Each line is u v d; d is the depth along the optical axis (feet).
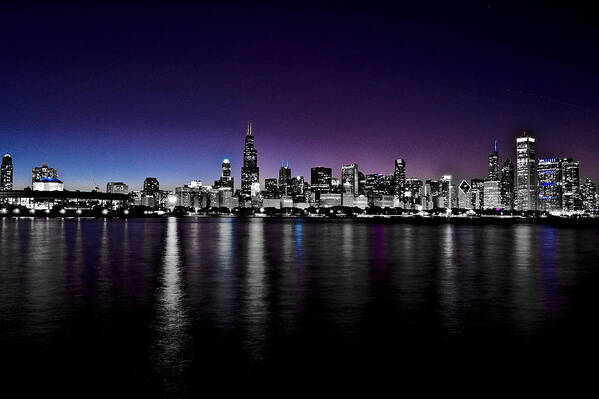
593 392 37.01
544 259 155.84
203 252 177.88
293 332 54.90
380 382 38.91
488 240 280.31
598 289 89.35
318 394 36.55
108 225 536.83
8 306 70.79
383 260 149.38
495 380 39.37
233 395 36.29
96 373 40.83
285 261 144.56
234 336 53.01
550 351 47.42
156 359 44.57
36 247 200.75
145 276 107.86
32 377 39.86
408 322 60.18
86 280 100.58
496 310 68.18
